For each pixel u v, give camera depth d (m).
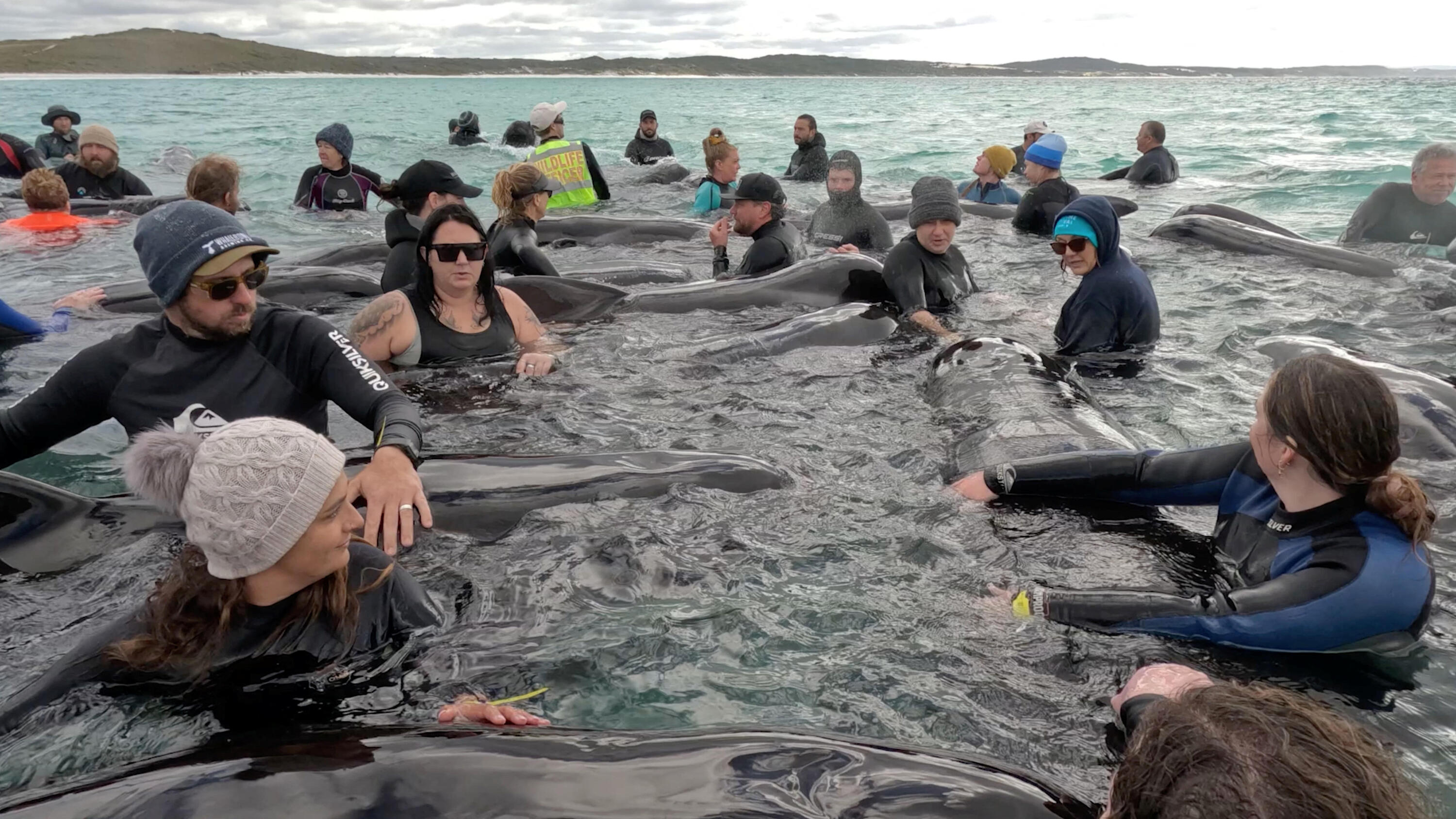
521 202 8.12
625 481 4.06
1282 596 3.02
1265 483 3.53
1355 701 2.84
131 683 2.67
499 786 1.90
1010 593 3.43
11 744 2.50
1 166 14.80
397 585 3.05
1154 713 1.56
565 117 36.62
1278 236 9.43
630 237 11.10
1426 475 4.40
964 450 4.61
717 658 3.05
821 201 14.00
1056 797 2.05
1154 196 14.07
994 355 5.53
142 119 32.28
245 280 3.70
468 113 21.83
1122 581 3.50
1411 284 8.12
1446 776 2.53
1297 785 1.36
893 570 3.59
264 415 3.90
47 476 4.55
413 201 6.95
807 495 4.19
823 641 3.15
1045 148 10.93
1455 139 22.02
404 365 5.85
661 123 32.31
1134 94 63.88
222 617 2.63
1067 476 4.00
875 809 1.90
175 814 1.85
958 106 44.94
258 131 26.47
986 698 2.86
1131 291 6.34
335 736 2.14
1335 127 26.72
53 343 6.76
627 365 6.14
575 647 3.07
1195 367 6.15
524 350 6.23
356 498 3.61
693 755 2.04
